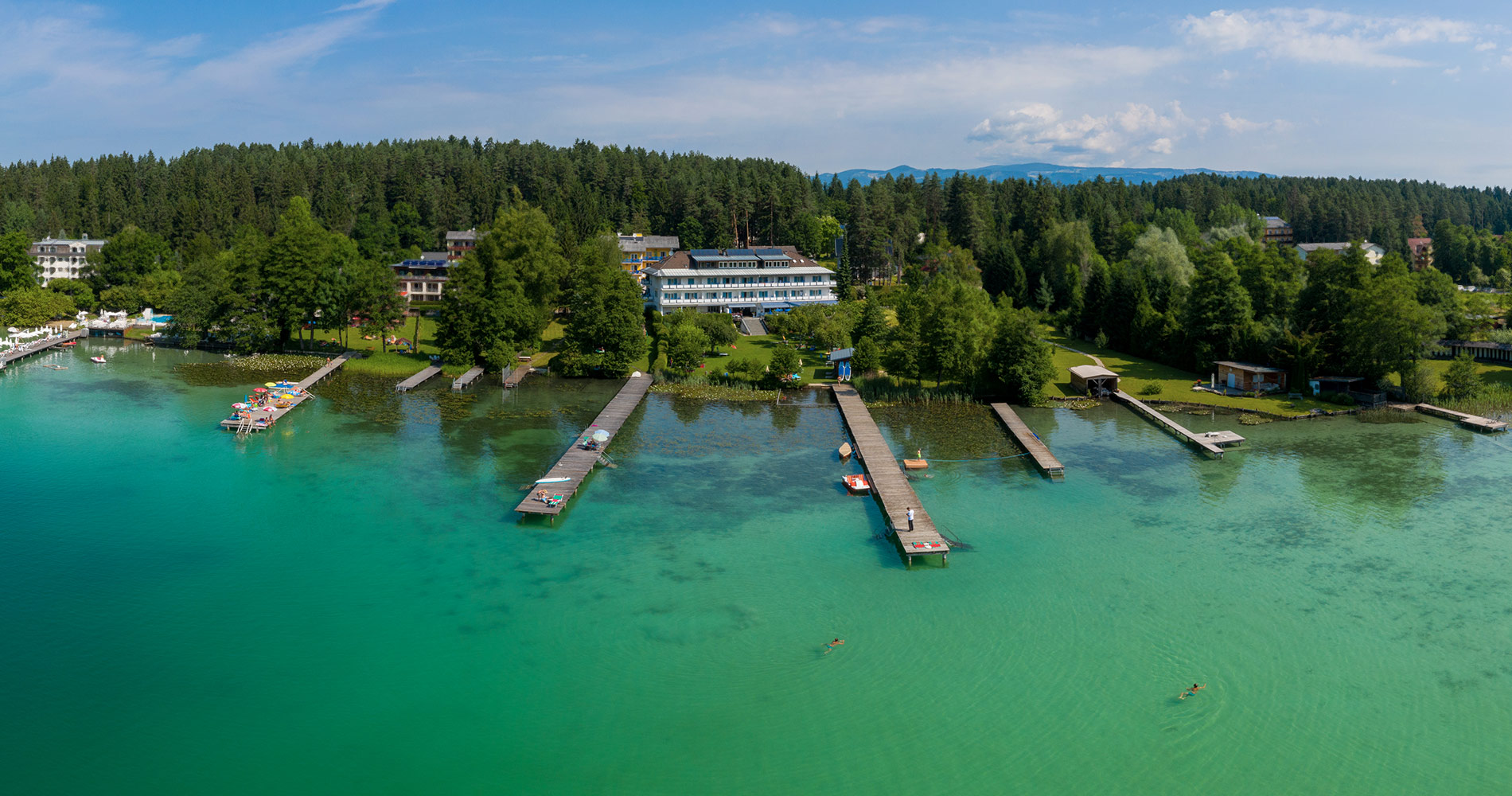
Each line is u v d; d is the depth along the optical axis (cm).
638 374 12000
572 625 4919
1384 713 4147
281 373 12069
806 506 6875
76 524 6297
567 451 8119
